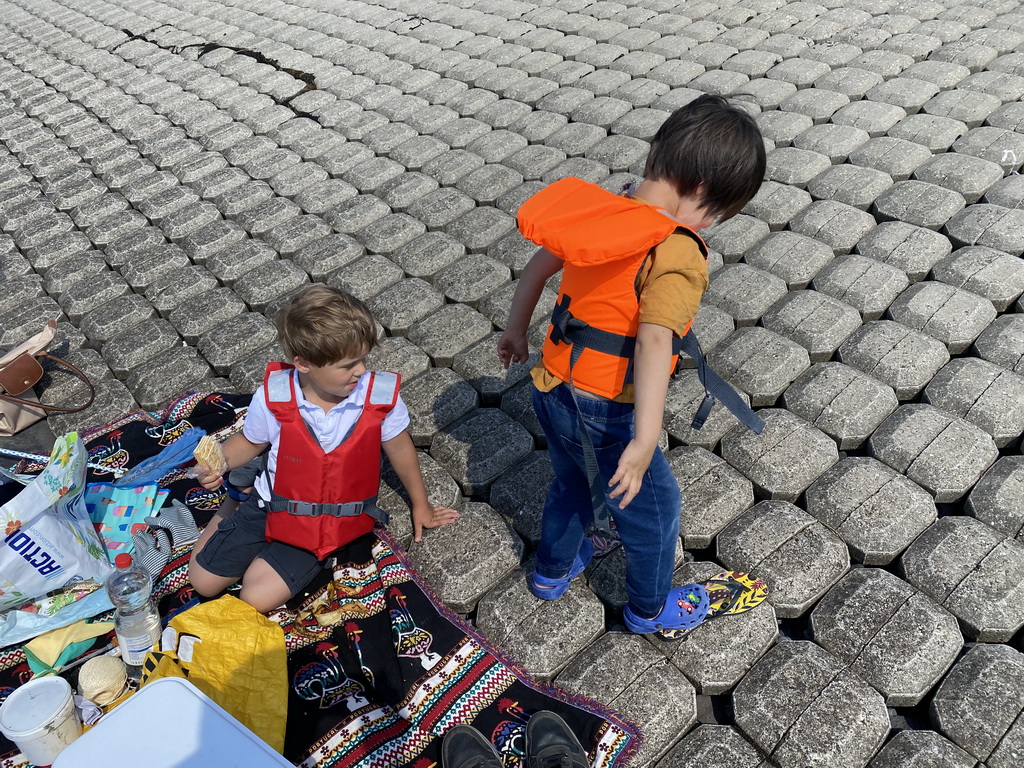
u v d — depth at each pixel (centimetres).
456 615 279
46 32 854
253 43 748
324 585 280
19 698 227
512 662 263
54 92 707
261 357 391
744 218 447
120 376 400
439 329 399
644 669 260
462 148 541
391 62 671
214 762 186
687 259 192
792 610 277
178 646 248
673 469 321
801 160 479
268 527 266
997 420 326
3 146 631
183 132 608
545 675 265
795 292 394
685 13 680
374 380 262
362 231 472
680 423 339
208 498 322
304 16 795
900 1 649
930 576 277
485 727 246
